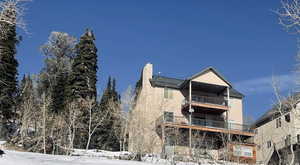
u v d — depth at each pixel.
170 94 49.66
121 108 44.97
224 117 50.56
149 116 46.94
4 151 27.09
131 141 42.84
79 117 43.06
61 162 26.91
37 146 37.97
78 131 43.69
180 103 49.62
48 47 66.25
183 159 38.81
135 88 51.41
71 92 47.62
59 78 55.22
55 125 40.75
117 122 46.06
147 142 41.78
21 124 44.44
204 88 51.06
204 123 47.47
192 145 43.41
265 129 48.88
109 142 48.16
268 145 47.56
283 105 30.97
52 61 63.84
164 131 42.75
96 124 45.69
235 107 51.62
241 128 47.84
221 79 50.41
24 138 40.97
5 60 43.44
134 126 42.75
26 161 24.38
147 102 48.22
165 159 37.69
